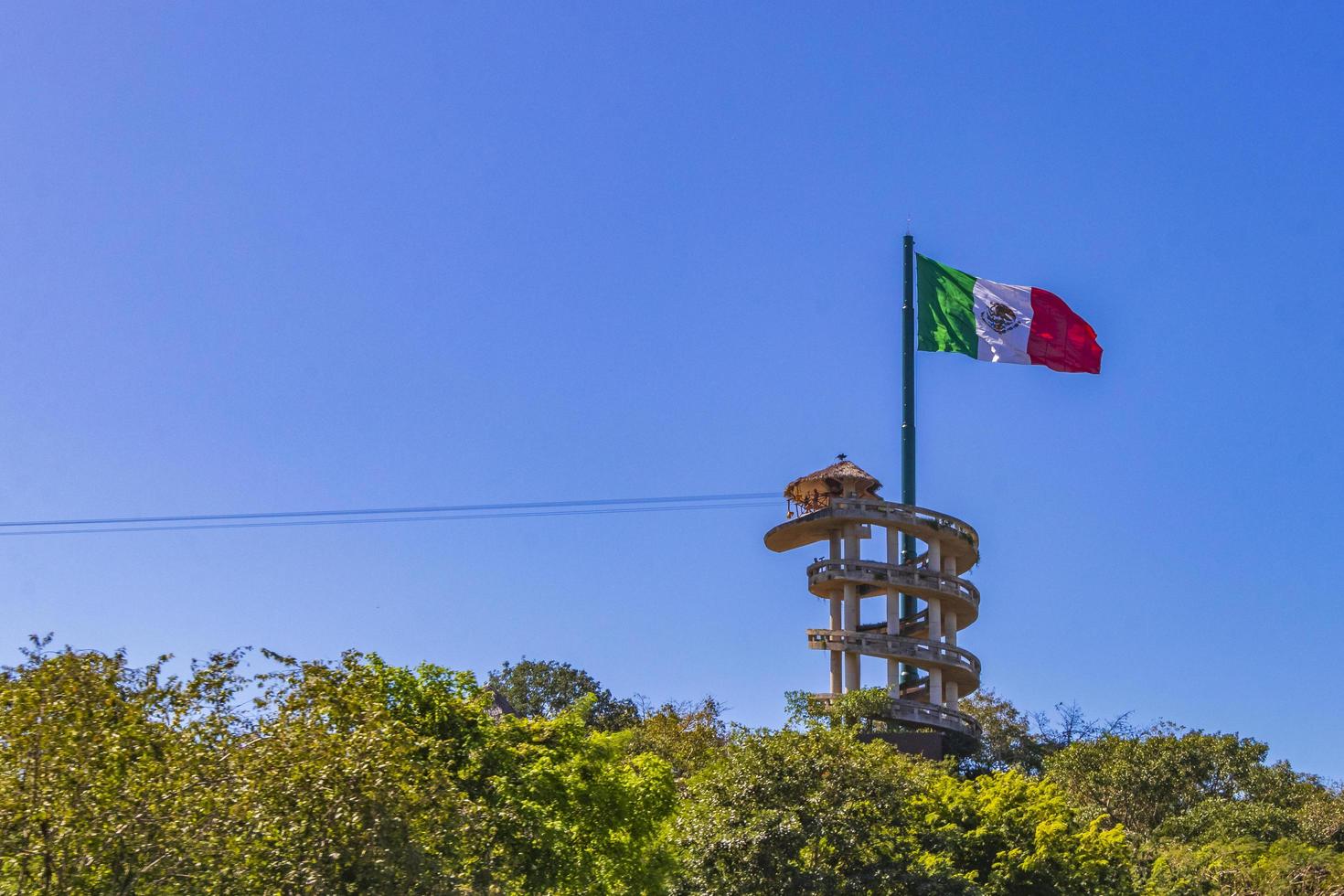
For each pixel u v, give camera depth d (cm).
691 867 4219
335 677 2866
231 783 2347
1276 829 7494
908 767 5119
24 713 2173
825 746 4491
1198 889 6450
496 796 3281
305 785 2425
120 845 2175
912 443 8012
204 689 2441
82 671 2242
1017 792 4950
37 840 2127
